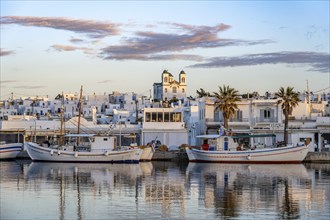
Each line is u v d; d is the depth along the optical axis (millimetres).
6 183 60375
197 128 124562
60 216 40688
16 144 106375
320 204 45844
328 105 141375
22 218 40031
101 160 95438
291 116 118562
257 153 94625
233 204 45750
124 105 186875
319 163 97812
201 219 39625
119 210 42969
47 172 74500
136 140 119125
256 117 116312
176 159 103375
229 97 110062
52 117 147000
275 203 46312
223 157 95812
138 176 68938
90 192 52938
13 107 190500
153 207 44250
